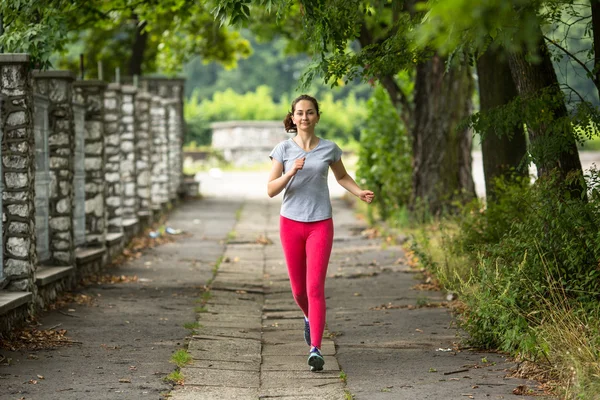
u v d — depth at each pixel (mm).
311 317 10922
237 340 12875
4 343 11992
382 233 26484
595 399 8758
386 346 12281
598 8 12398
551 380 9859
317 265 10938
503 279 11547
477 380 10141
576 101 12672
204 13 36406
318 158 11047
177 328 13547
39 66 15070
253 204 38281
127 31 43656
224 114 83188
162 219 31844
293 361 11586
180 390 9914
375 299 16219
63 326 13484
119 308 15234
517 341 10797
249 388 10133
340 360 11547
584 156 68250
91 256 18734
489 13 5652
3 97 13852
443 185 26688
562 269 11570
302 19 12766
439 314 14469
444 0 4910
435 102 26719
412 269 19703
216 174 57000
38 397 9422
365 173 29922
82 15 23297
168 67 44219
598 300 11359
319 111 11227
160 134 34188
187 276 19453
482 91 18219
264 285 18562
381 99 30172
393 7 12695
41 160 16578
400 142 29969
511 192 16656
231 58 44844
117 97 23344
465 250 16562
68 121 17281
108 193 23422
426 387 9883
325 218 11023
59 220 17188
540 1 7828
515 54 12555
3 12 14805
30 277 14086
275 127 71625
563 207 11812
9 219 13922
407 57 12672
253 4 11672
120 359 11344
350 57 12805
